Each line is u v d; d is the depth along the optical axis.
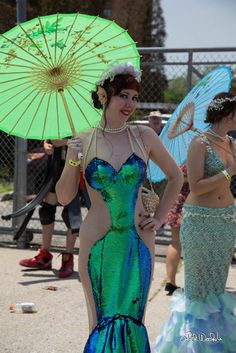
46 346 3.88
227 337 3.45
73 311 4.60
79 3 17.47
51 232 5.91
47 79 2.95
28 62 2.92
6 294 5.03
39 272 5.81
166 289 5.09
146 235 2.81
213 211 3.47
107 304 2.76
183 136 3.85
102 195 2.75
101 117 2.90
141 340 2.79
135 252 2.75
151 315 4.51
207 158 3.47
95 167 2.73
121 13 19.64
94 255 2.75
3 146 7.98
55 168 5.72
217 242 3.48
